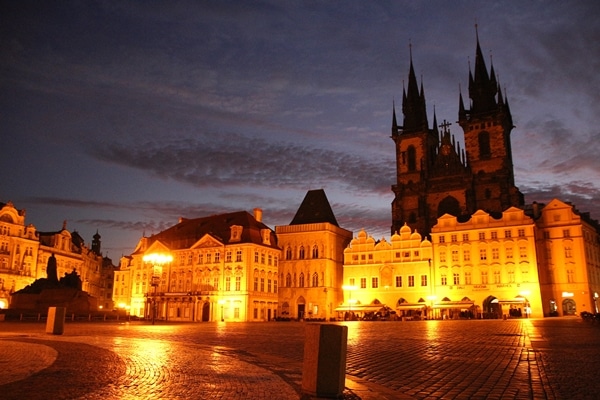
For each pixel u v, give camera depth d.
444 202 144.75
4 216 138.12
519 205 137.25
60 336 39.50
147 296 127.75
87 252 182.50
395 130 159.50
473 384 16.89
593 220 130.38
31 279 143.75
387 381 17.72
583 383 16.83
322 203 131.62
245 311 117.50
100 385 16.17
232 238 124.94
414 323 75.12
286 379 17.78
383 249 120.12
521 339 36.41
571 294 105.69
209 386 16.22
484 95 150.25
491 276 109.00
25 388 15.48
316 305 121.31
